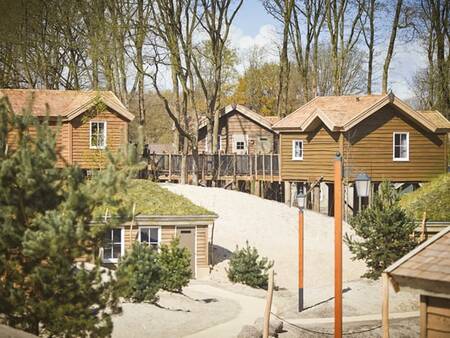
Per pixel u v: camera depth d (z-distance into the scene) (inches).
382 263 1242.6
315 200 1892.2
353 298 1144.8
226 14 2146.9
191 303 1063.0
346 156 1765.5
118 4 2015.3
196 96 3570.4
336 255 706.8
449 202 1311.5
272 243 1584.6
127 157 551.5
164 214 1312.7
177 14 2052.2
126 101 2123.5
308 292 1213.1
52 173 540.1
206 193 1849.2
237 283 1275.8
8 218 529.0
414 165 1807.3
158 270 1015.6
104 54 1996.8
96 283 557.0
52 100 1849.2
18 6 2095.2
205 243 1354.6
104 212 739.4
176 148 2321.6
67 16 2117.4
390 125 1791.3
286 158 1919.3
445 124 1840.6
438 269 531.8
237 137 2431.1
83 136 1784.0
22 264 541.0
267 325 803.4
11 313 531.8
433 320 543.2
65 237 513.0
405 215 1232.8
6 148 555.2
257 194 2047.2
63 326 533.0
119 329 852.0
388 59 2164.1
